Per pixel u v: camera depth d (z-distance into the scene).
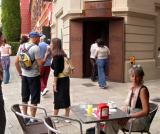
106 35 15.73
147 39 16.00
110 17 14.70
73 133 6.92
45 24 29.38
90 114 4.90
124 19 14.81
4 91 12.18
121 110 5.19
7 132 7.12
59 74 7.32
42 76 10.81
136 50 15.35
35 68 7.30
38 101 7.41
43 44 10.61
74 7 15.76
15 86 13.38
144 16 15.68
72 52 15.77
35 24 41.28
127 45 14.92
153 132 7.13
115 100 10.50
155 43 16.59
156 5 16.47
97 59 12.76
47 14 27.62
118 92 11.99
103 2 15.20
